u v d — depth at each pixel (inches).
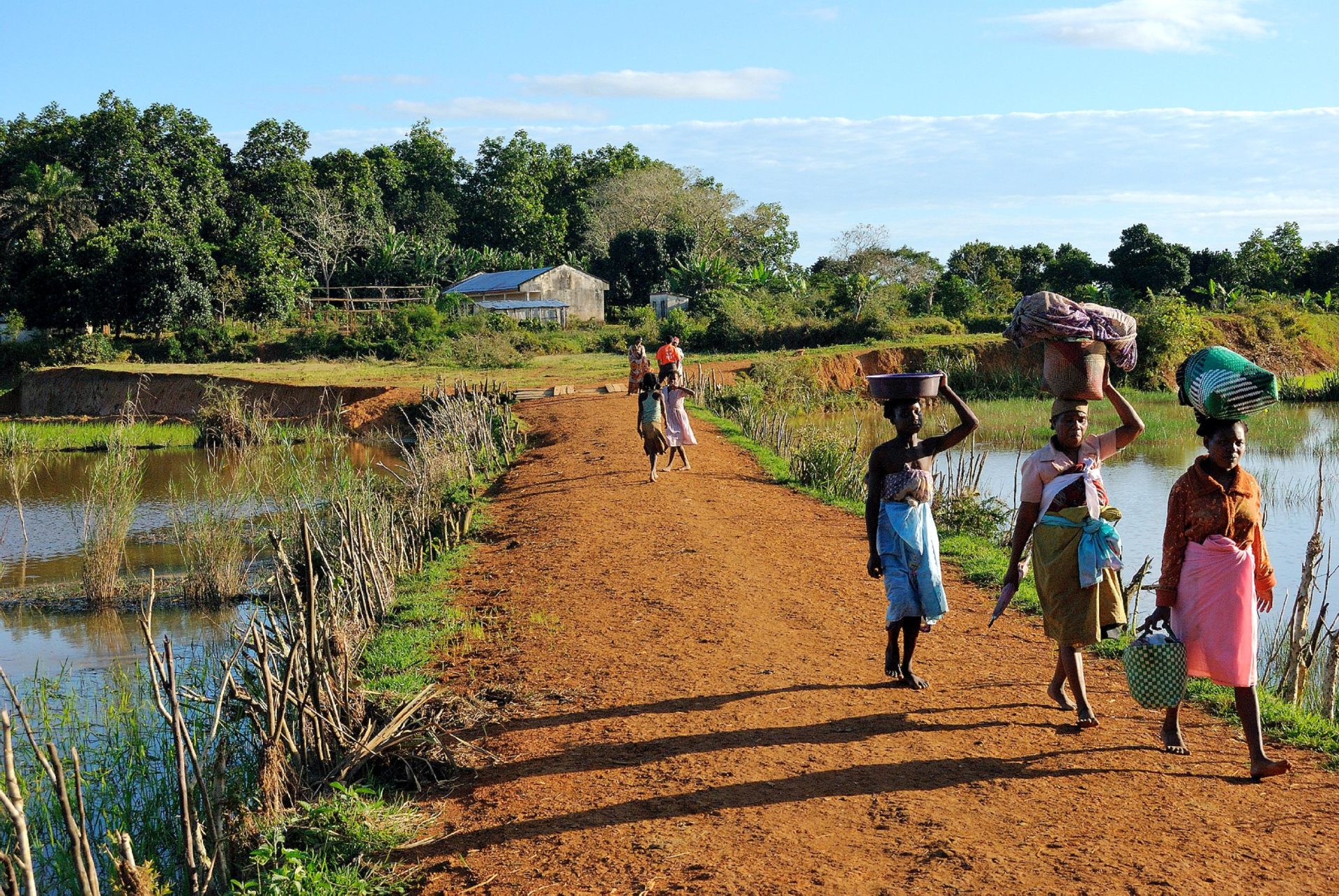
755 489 568.7
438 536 480.1
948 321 1914.4
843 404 1359.5
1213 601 195.9
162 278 1907.0
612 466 645.3
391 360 1732.3
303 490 703.1
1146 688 199.5
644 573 380.5
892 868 164.1
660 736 224.8
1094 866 161.9
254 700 225.0
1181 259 2630.4
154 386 1464.1
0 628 455.5
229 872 181.0
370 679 278.2
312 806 192.1
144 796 257.0
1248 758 206.2
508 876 169.0
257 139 2896.2
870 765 204.4
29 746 306.2
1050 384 218.4
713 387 1128.8
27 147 2571.4
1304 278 2770.7
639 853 172.7
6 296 2190.0
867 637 296.4
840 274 2723.9
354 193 2797.7
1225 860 163.0
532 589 368.2
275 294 2053.4
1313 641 284.0
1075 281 2741.1
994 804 185.6
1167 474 798.5
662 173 3154.5
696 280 2524.6
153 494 792.9
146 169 2445.9
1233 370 190.2
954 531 474.9
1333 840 169.5
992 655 277.3
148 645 177.8
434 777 211.5
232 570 497.4
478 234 3240.7
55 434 1168.2
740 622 314.2
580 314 2488.9
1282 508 671.8
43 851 234.1
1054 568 217.0
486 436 786.8
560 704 250.1
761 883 160.7
